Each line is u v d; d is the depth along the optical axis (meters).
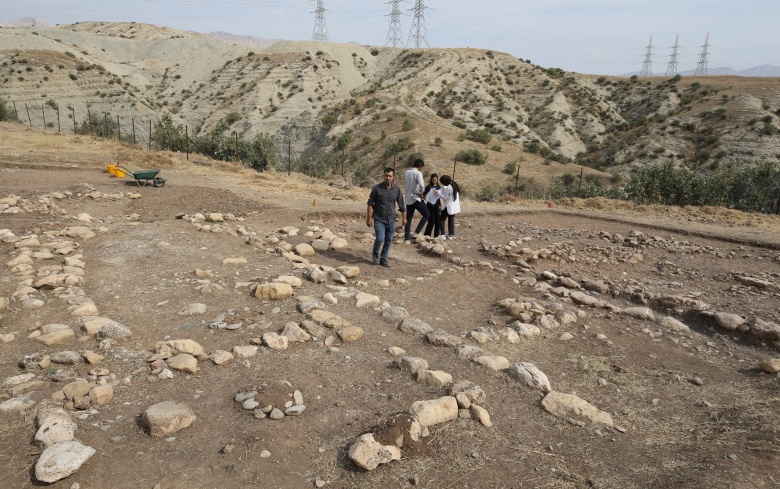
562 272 8.60
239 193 14.34
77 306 5.13
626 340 5.69
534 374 4.34
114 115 83.69
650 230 13.37
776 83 86.00
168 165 19.70
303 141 94.31
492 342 5.25
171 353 4.33
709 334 6.07
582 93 107.81
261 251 8.23
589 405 3.96
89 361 4.08
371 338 5.10
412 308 6.29
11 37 102.56
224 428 3.36
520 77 120.19
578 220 14.80
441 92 107.56
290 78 119.81
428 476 3.03
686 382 4.68
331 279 6.99
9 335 4.45
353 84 126.81
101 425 3.27
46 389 3.64
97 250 7.46
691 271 9.11
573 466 3.24
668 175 23.98
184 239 8.55
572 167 63.62
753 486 2.93
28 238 7.46
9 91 78.06
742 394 4.41
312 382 4.05
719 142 65.31
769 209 23.14
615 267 9.44
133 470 2.89
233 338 4.83
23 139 22.45
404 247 9.90
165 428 3.21
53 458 2.77
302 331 4.93
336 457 3.14
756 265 9.66
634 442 3.58
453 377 4.32
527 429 3.65
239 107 108.50
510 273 8.41
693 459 3.30
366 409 3.70
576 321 6.14
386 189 8.06
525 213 15.36
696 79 108.25
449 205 10.95
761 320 5.93
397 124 82.56
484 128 89.94
